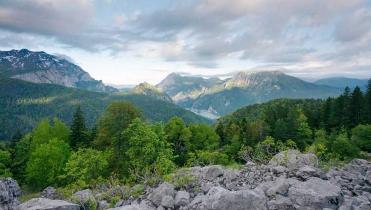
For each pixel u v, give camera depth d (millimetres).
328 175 23672
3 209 21922
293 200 18719
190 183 23859
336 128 91188
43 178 50281
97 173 42125
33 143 59906
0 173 55906
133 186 28266
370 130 72062
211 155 51094
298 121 88688
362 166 31859
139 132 44219
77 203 23859
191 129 75875
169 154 45969
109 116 50531
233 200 18172
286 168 24141
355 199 19188
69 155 53562
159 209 20359
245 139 80125
